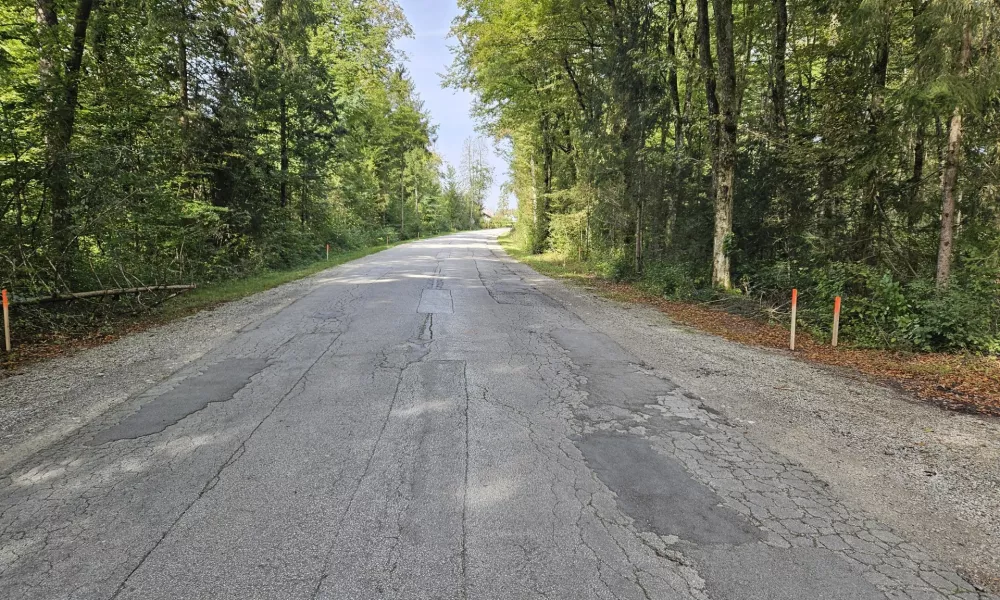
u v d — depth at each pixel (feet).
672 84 61.26
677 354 25.18
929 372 22.85
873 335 28.37
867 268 32.96
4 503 10.96
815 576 8.87
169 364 21.86
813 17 44.01
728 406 17.71
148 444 13.91
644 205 57.72
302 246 79.66
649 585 8.55
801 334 31.81
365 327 29.17
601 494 11.53
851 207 40.01
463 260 84.33
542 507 10.93
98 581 8.54
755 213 48.16
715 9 43.24
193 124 56.03
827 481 12.44
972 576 8.98
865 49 37.01
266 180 70.59
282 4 69.21
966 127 31.78
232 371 20.70
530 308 37.35
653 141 60.39
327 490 11.51
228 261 59.82
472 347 24.91
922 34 30.04
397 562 9.04
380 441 14.12
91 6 41.39
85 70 43.39
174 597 8.16
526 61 73.41
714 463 13.26
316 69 77.00
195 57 56.90
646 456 13.56
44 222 34.63
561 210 91.71
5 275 30.12
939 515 10.99
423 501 11.08
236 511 10.64
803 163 39.91
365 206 134.92
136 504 10.92
